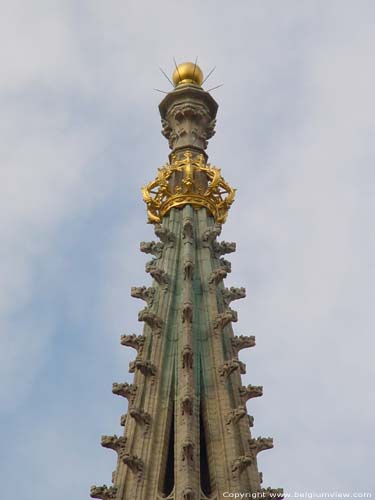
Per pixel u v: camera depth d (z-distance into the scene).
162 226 99.94
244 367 88.00
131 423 82.12
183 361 82.56
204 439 80.75
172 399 83.12
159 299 91.38
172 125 113.06
